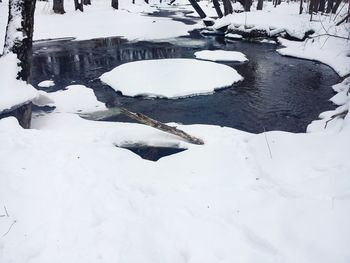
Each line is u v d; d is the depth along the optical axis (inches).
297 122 384.5
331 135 220.8
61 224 152.9
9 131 245.8
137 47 759.7
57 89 476.7
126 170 211.8
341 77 510.3
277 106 430.6
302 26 826.8
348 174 165.2
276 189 169.6
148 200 173.3
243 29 906.7
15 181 182.7
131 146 267.6
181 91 462.0
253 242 134.4
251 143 243.3
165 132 293.7
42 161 207.2
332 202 145.3
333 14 986.1
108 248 138.2
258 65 629.9
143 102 438.0
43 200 170.1
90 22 1052.5
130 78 510.9
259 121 386.6
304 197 155.1
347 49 653.3
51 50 714.2
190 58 665.6
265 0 1839.3
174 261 130.2
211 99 453.1
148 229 149.4
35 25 940.6
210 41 867.4
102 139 266.1
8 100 281.3
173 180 198.4
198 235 141.0
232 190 176.6
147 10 1545.3
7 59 306.7
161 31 976.9
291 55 701.9
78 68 590.2
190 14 1449.3
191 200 169.5
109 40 830.5
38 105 409.7
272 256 124.4
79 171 199.9
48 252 135.6
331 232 128.4
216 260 125.6
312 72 583.5
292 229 134.9
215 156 232.5
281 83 523.5
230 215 153.3
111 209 166.4
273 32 856.3
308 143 217.5
